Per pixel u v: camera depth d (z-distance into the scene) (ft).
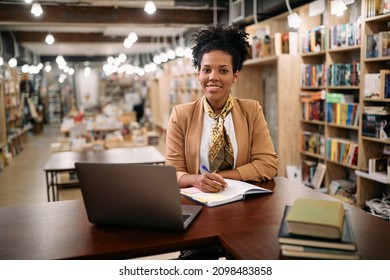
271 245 3.80
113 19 20.48
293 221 3.52
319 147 15.84
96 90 64.08
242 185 5.51
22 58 36.04
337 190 14.73
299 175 16.69
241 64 5.85
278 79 16.42
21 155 31.81
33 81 50.26
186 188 5.60
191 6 20.13
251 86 21.16
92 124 29.32
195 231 4.19
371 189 13.41
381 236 3.93
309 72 15.92
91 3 19.34
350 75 13.56
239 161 5.93
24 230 4.40
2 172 25.20
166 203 4.07
